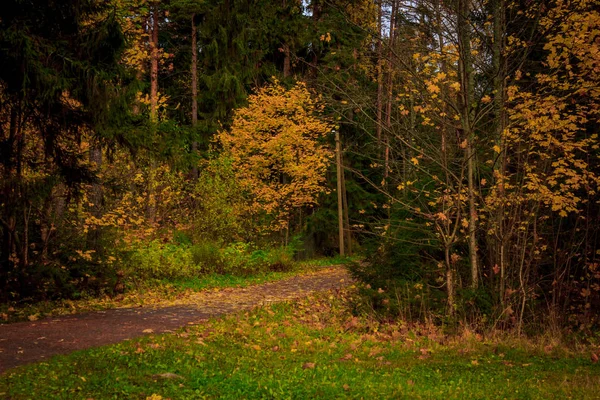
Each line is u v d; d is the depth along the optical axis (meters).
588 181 11.20
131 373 6.74
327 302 14.41
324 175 26.23
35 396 5.61
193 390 6.26
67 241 14.20
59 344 8.27
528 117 10.02
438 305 11.30
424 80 10.36
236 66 27.86
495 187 11.02
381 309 11.81
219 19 26.95
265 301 13.94
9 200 11.54
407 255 12.30
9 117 12.51
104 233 15.06
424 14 10.67
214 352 8.32
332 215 29.78
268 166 25.17
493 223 11.02
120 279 14.54
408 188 11.94
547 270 13.02
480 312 10.94
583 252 12.13
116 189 14.27
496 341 9.73
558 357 8.84
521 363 8.35
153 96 23.11
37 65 10.53
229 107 27.56
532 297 11.63
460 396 6.15
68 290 12.93
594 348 9.65
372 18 12.81
